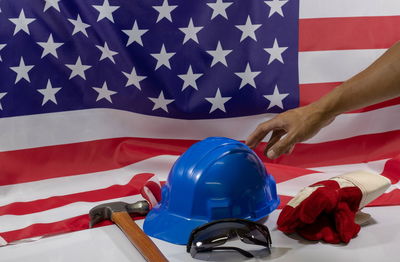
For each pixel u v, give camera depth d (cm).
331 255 104
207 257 104
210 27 151
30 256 109
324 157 164
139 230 110
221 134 160
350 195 112
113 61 149
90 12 144
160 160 154
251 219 113
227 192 110
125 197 141
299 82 159
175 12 148
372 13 159
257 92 157
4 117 145
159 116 156
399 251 106
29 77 145
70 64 146
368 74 102
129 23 147
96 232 117
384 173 155
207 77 154
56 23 143
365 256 104
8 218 130
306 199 110
